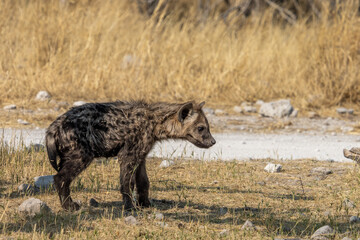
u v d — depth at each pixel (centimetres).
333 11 3803
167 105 1439
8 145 1980
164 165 1941
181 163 2000
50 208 1348
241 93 3506
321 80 3581
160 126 1420
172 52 3647
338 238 1221
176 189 1655
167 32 3888
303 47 3781
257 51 3806
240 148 2377
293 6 5269
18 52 3400
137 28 4009
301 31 4031
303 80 3625
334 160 2188
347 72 3550
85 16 3825
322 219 1377
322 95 3503
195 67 3656
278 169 1931
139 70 3425
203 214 1399
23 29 3619
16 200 1420
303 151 2355
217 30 3981
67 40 3566
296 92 3559
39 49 3453
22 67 3378
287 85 3619
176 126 1435
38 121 2684
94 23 3666
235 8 4609
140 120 1377
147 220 1316
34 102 3016
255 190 1675
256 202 1535
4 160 1788
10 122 2612
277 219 1373
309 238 1227
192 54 3694
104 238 1177
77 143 1297
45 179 1576
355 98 3547
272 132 2842
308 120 3170
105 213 1345
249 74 3672
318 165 2050
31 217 1263
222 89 3509
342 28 3659
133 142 1365
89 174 1733
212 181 1769
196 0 5262
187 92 3388
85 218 1282
